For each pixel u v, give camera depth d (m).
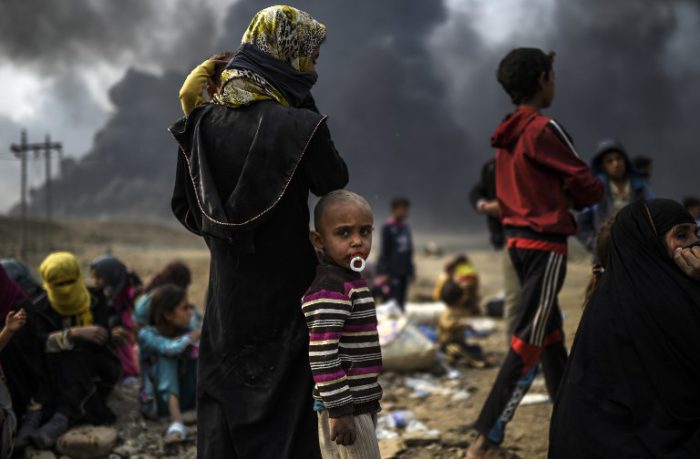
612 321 2.56
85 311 4.34
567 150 3.55
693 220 2.60
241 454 2.46
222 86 2.52
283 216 2.44
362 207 2.40
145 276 18.03
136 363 5.59
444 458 3.96
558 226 3.54
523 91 3.74
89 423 4.19
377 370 2.44
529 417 4.41
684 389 2.44
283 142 2.35
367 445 2.38
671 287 2.49
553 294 3.54
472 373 6.04
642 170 7.18
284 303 2.49
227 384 2.52
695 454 2.35
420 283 17.42
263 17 2.50
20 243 32.72
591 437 2.51
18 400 4.03
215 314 2.59
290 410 2.46
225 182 2.47
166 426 4.50
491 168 5.84
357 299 2.40
